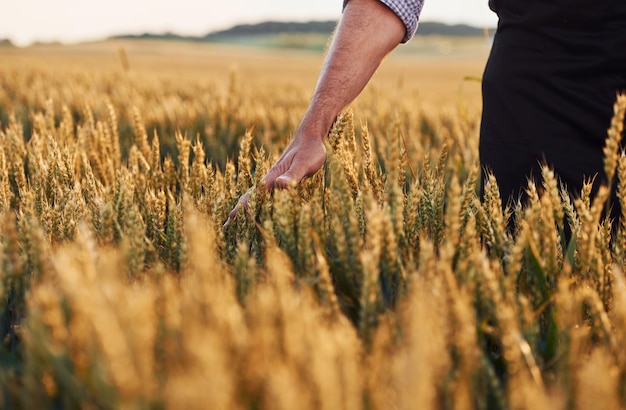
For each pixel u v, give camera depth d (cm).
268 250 115
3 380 92
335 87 187
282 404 64
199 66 3762
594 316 112
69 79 1146
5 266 110
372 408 78
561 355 100
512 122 190
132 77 1069
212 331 76
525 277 132
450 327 96
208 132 423
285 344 81
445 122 584
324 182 175
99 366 71
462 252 122
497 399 92
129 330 73
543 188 187
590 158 182
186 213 127
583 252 124
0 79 1087
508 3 192
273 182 171
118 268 104
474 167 137
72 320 88
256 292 106
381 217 114
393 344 94
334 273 120
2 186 182
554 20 181
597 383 72
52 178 187
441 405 90
